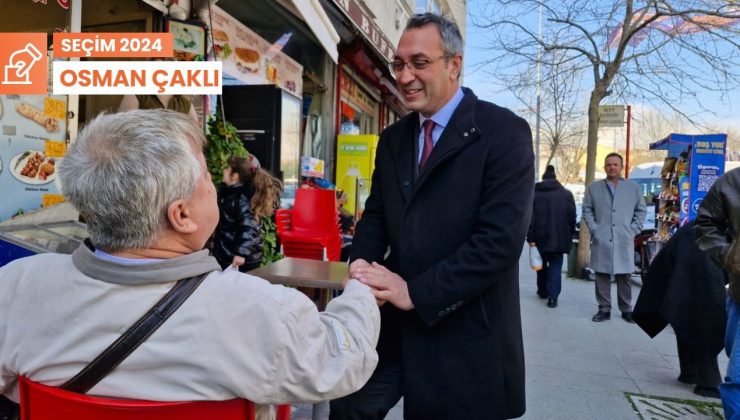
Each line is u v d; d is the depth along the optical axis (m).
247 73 6.50
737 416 2.52
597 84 9.32
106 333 1.06
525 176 1.70
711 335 3.70
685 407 3.56
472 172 1.73
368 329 1.38
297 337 1.12
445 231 1.75
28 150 3.33
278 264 2.80
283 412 2.04
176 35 4.59
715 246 2.80
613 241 5.91
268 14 7.28
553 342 5.06
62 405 1.11
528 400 3.62
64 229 2.93
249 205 4.15
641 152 34.97
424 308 1.65
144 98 4.27
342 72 10.34
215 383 1.07
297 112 6.50
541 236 6.59
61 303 1.08
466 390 1.75
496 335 1.77
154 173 1.05
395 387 1.95
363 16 8.61
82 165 1.06
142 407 1.06
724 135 8.55
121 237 1.08
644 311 4.29
